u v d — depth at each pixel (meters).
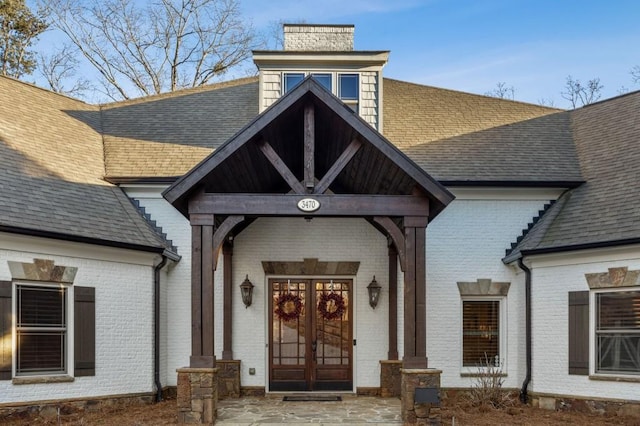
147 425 8.09
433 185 8.27
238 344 11.45
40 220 9.12
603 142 12.33
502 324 11.41
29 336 8.91
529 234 11.37
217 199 8.44
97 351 9.67
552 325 10.21
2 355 8.44
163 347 11.09
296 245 11.72
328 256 11.70
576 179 11.57
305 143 8.49
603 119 13.12
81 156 11.79
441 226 11.58
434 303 11.38
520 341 11.10
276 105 8.26
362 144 8.61
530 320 10.59
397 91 14.47
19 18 23.22
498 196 11.69
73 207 10.07
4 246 8.62
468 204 11.68
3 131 10.71
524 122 13.60
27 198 9.44
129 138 13.01
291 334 11.65
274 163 8.45
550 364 10.16
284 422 8.44
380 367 11.40
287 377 11.54
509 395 10.41
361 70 12.79
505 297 11.46
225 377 11.20
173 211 11.66
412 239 8.47
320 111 8.83
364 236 11.77
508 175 11.61
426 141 12.66
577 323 9.80
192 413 8.01
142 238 10.58
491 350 11.49
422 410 8.02
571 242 9.95
